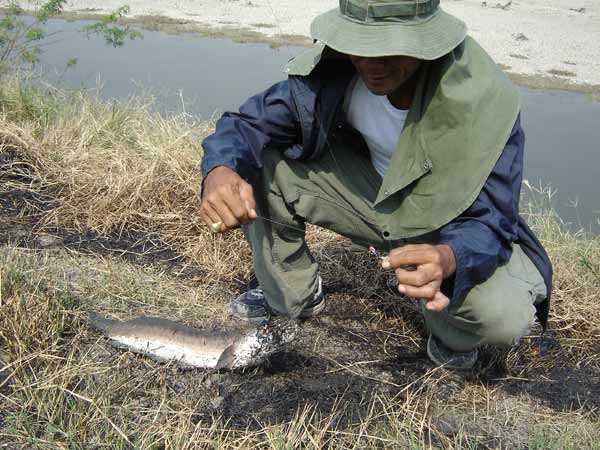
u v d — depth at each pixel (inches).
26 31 219.1
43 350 97.0
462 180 84.9
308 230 144.7
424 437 90.9
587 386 105.0
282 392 97.0
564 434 93.0
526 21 458.3
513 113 85.7
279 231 103.5
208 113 233.5
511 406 98.9
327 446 87.4
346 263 133.4
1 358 96.0
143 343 101.4
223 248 134.5
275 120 95.6
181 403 93.2
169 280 123.9
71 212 141.9
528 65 346.9
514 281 90.1
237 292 122.8
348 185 101.3
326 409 94.2
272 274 105.4
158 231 140.2
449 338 99.3
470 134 84.0
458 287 80.4
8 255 120.3
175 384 96.6
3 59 209.9
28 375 93.7
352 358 106.2
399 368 104.4
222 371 99.7
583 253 139.6
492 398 100.0
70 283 115.9
